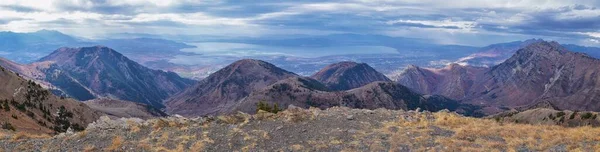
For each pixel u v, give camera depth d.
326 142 30.97
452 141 29.45
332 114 38.38
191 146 30.77
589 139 28.59
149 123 36.59
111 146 31.03
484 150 27.47
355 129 33.72
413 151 28.25
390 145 29.64
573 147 27.05
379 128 33.91
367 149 29.16
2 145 32.59
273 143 31.22
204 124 35.78
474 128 32.69
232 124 35.72
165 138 32.53
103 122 37.75
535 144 28.44
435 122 35.28
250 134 33.00
